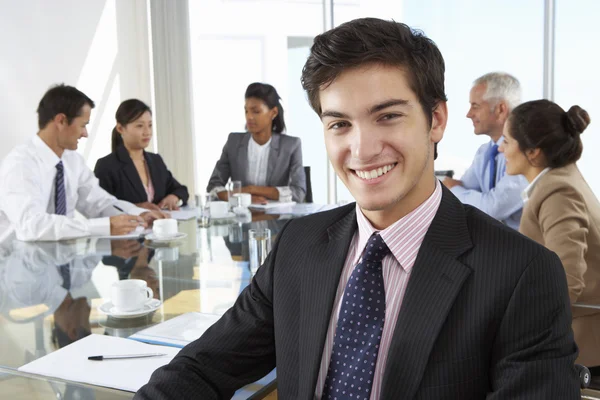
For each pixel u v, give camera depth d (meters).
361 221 0.91
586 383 0.92
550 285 0.76
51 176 2.72
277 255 1.02
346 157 0.81
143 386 0.95
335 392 0.85
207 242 2.27
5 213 2.64
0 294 1.58
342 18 3.93
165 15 5.06
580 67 3.15
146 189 3.56
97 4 4.84
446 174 3.55
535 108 1.81
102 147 4.99
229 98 5.61
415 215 0.86
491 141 2.97
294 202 3.32
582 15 3.12
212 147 5.76
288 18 5.30
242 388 1.02
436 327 0.78
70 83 4.70
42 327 1.30
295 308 0.95
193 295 1.53
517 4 3.26
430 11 3.55
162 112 5.16
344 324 0.87
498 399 0.73
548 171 1.80
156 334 1.23
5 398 0.95
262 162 3.80
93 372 1.04
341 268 0.92
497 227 0.84
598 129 3.12
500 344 0.76
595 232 1.70
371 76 0.76
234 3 5.37
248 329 1.01
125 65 5.09
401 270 0.86
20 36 4.35
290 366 0.92
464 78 3.46
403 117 0.78
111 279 1.72
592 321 1.66
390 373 0.79
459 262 0.81
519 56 3.29
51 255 2.08
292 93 5.17
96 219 2.51
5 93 4.28
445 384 0.77
